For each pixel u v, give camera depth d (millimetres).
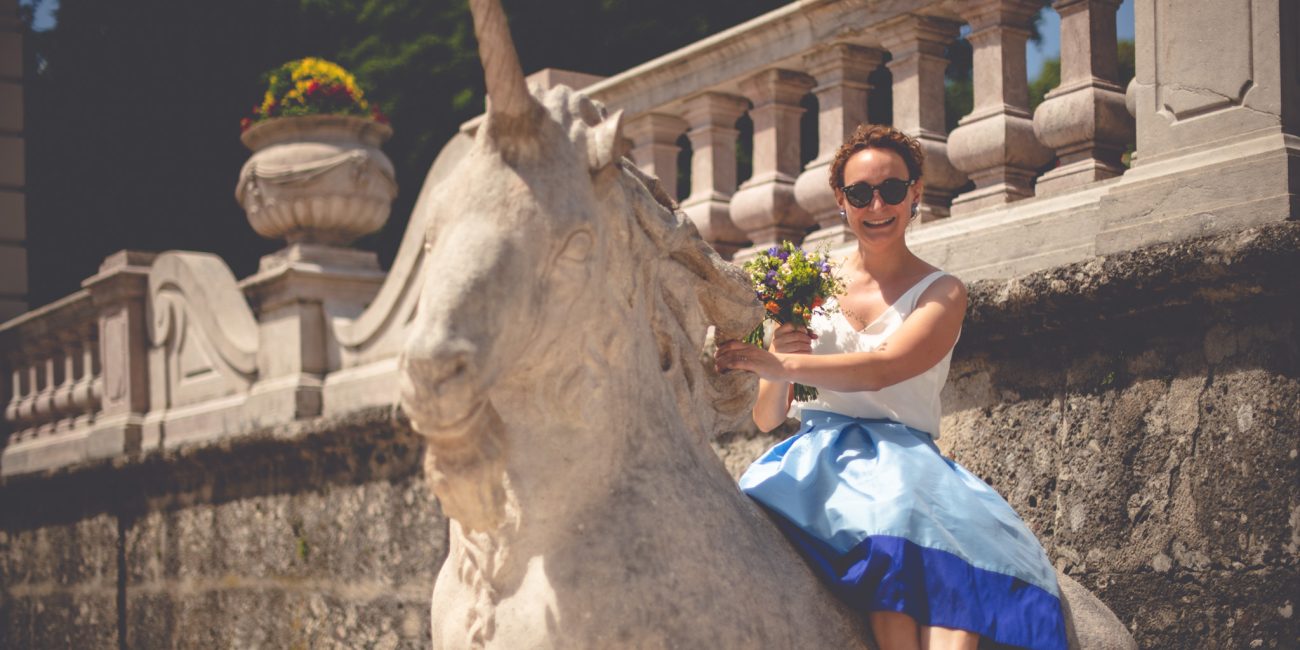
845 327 2896
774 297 2826
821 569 2545
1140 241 3615
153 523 7973
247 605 7074
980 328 3900
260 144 7184
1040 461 3787
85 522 8672
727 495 2518
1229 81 3531
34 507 9352
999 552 2594
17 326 9961
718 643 2271
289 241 7164
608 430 2301
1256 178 3395
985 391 3967
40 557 9234
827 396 2906
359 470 6340
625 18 15086
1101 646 2742
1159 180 3605
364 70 15844
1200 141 3592
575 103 2305
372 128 7199
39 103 17438
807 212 5156
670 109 5824
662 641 2223
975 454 3967
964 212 4465
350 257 7078
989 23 4477
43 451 9320
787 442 2939
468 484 2121
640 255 2408
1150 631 3496
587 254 2203
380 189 7074
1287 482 3230
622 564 2234
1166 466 3488
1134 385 3578
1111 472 3605
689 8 15234
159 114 17688
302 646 6617
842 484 2666
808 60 5160
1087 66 4238
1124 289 3484
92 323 9000
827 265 2904
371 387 6352
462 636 2314
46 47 17469
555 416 2262
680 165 13531
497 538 2268
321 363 6844
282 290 6914
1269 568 3256
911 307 2832
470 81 15945
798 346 2852
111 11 17516
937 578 2516
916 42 4766
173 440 7844
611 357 2311
